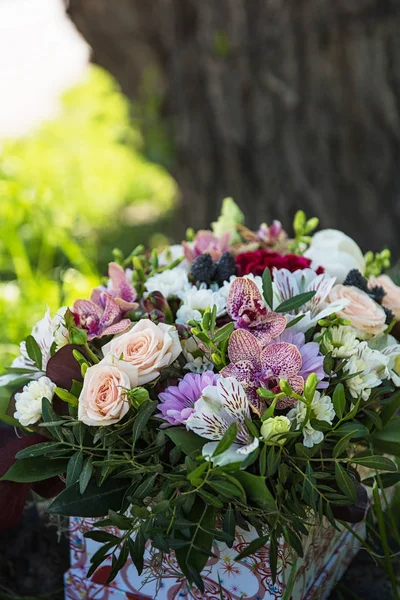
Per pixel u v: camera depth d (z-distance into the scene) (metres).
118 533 0.87
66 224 1.79
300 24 1.94
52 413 0.79
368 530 1.01
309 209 2.12
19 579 1.05
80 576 0.93
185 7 2.10
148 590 0.88
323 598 0.98
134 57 2.44
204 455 0.72
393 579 0.89
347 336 0.82
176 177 2.45
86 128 3.96
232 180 2.20
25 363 0.90
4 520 0.83
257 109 2.06
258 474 0.79
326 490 0.81
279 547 0.78
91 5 2.31
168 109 2.53
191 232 1.19
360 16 1.90
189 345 0.83
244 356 0.78
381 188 2.05
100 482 0.77
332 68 1.96
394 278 1.37
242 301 0.82
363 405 0.84
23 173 2.44
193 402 0.78
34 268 1.98
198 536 0.76
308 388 0.73
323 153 2.05
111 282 1.02
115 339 0.80
